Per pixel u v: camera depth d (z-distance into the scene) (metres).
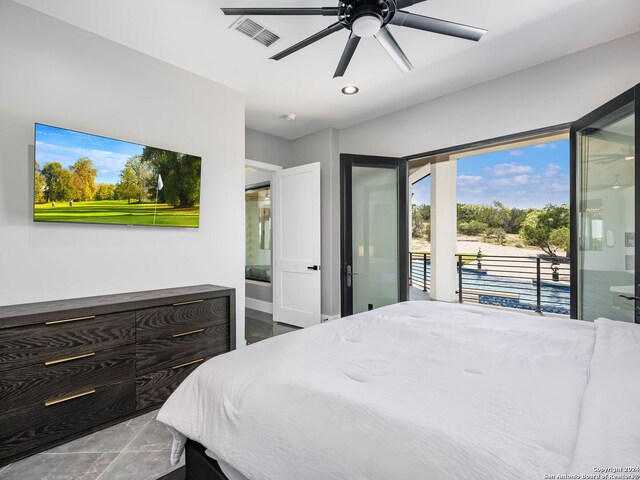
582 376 1.07
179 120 2.80
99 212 2.28
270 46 2.50
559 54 2.60
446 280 5.50
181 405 1.31
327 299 4.24
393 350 1.38
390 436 0.79
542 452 0.69
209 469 1.21
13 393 1.67
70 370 1.85
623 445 0.66
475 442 0.73
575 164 2.57
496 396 0.94
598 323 1.62
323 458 0.83
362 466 0.76
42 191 2.02
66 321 1.84
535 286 5.18
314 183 4.09
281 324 4.42
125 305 2.06
